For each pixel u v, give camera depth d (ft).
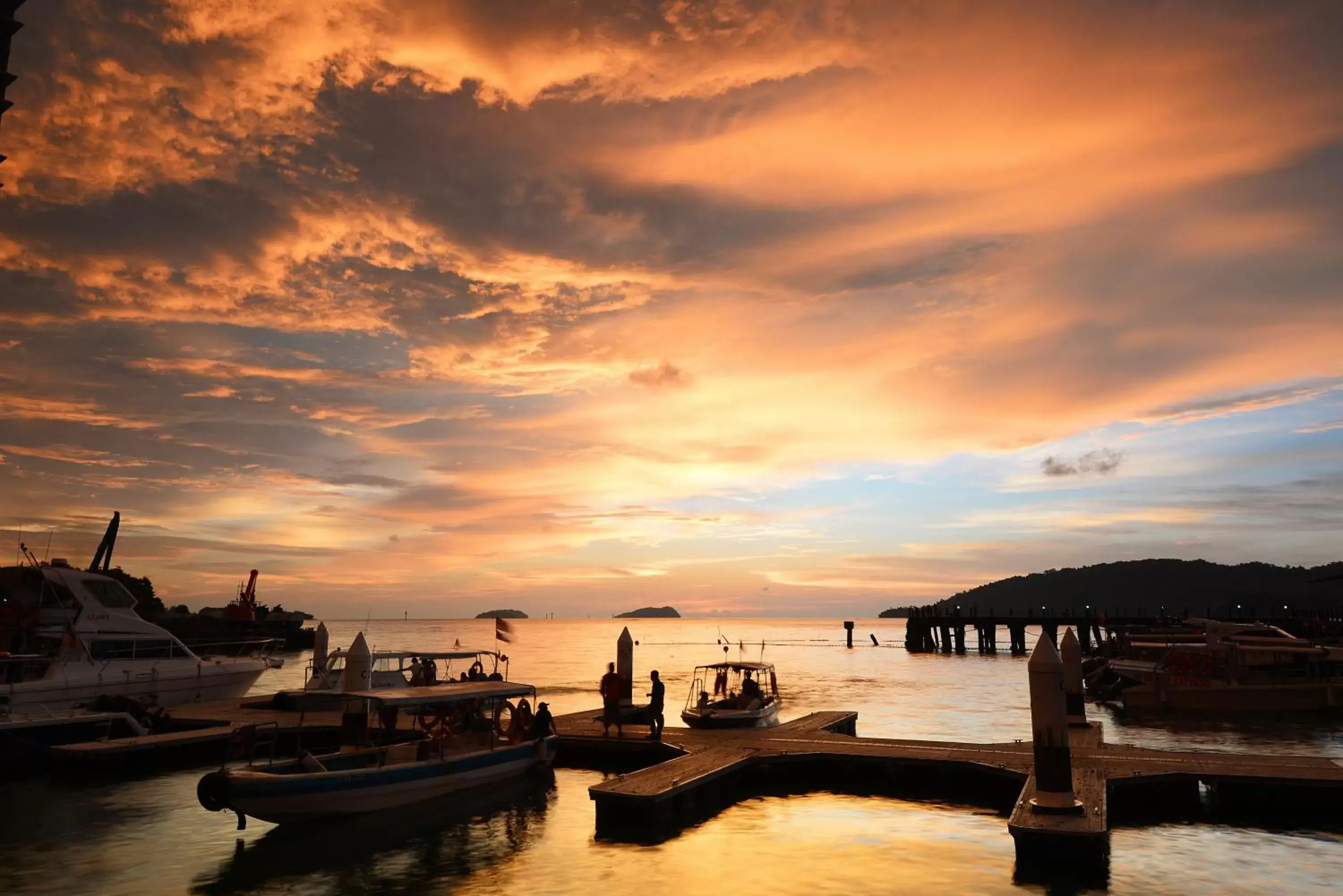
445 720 83.66
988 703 169.07
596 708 158.40
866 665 315.37
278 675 240.53
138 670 114.62
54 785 83.46
